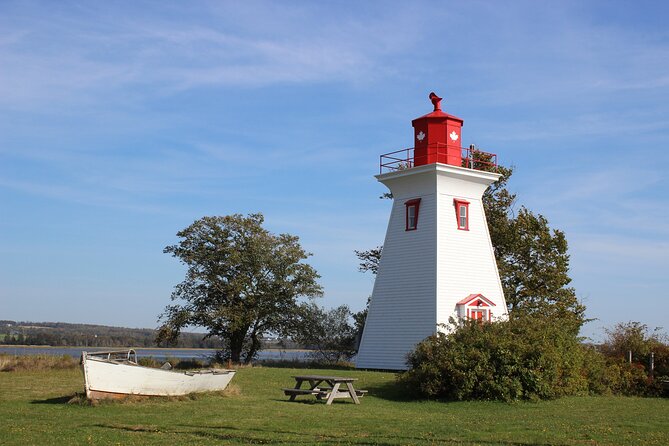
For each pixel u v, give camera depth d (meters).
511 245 54.59
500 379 29.09
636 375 34.72
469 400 28.95
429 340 31.66
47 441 18.11
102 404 24.25
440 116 45.41
